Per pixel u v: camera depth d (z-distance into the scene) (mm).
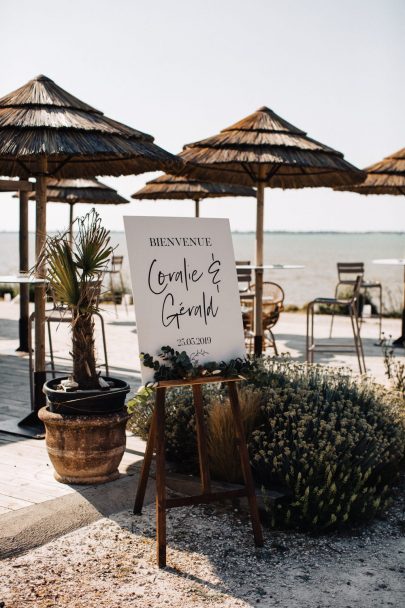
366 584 3031
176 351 3391
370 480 4117
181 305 3467
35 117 4684
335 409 4258
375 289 31422
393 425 4379
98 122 4840
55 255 3932
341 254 113688
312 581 3043
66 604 2773
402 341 10070
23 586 2900
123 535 3428
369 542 3469
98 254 3963
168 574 3051
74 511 3594
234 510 3777
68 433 3895
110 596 2848
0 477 4102
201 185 11469
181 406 4363
